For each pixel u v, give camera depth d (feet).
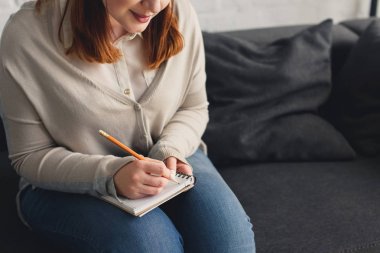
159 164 2.91
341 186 4.05
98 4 2.90
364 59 4.64
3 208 3.76
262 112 4.48
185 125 3.58
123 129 3.29
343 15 6.26
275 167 4.37
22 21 2.98
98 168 2.94
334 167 4.37
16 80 2.96
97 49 2.96
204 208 3.08
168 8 3.14
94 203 2.99
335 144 4.47
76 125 3.14
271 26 5.71
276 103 4.54
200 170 3.43
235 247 2.97
